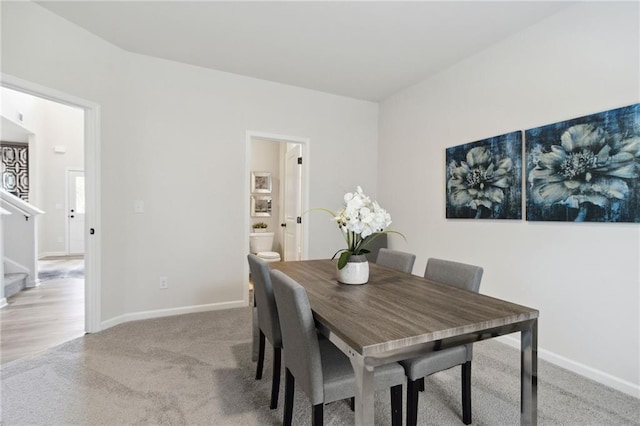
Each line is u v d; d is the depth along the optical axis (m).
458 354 1.54
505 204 2.57
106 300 2.77
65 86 2.42
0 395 1.78
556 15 2.24
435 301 1.45
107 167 2.75
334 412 1.70
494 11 2.24
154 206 3.04
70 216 6.75
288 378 1.49
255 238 5.21
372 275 1.99
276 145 5.73
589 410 1.72
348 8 2.25
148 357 2.26
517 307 1.37
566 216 2.15
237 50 2.88
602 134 1.97
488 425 1.58
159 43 2.77
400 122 3.78
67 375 2.00
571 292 2.16
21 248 4.09
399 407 1.37
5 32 2.09
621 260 1.91
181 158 3.14
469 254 2.91
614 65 1.93
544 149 2.29
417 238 3.51
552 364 2.25
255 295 2.09
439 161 3.23
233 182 3.37
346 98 3.97
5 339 2.53
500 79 2.63
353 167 4.03
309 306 1.25
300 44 2.76
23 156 6.31
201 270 3.25
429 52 2.84
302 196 3.83
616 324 1.94
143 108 2.97
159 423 1.57
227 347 2.44
